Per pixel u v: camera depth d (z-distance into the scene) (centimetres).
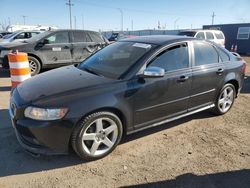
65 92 342
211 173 342
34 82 394
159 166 354
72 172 338
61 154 354
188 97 450
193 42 466
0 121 481
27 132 329
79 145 342
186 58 446
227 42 2523
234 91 552
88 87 353
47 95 338
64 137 331
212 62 491
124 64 401
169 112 430
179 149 399
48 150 334
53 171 339
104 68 415
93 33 1034
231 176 337
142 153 385
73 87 353
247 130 474
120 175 333
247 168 355
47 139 327
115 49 457
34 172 336
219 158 377
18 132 346
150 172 341
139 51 414
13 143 401
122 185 315
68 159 364
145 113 397
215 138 439
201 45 480
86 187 311
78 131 337
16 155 370
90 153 354
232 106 592
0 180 319
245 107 600
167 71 414
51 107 322
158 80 397
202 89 471
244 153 393
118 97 359
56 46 932
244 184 323
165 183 321
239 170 350
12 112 362
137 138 427
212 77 482
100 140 361
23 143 347
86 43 1002
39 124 321
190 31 1684
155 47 413
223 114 544
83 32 1002
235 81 541
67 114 325
